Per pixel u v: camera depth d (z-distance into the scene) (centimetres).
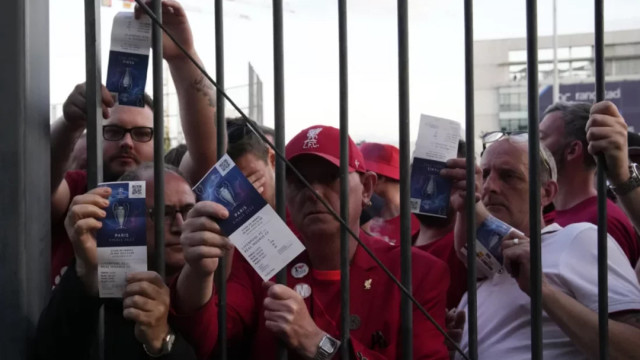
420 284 187
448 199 174
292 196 188
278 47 154
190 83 197
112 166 234
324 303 184
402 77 152
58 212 221
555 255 196
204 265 145
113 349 164
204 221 146
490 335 201
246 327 181
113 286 146
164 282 151
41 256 151
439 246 241
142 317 144
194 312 153
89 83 151
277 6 154
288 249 146
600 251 155
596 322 170
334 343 155
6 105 142
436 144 174
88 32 150
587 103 278
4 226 142
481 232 186
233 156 241
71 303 147
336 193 186
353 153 194
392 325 181
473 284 154
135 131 235
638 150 246
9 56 142
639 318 176
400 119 152
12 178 142
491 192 213
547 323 192
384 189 288
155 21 144
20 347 143
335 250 185
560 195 272
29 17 145
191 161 207
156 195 152
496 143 218
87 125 151
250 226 146
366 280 186
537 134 152
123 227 145
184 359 151
